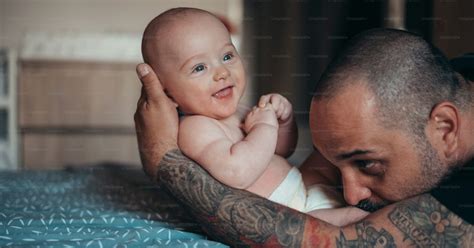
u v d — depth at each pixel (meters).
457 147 0.95
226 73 1.05
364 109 0.94
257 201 0.96
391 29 1.03
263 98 1.14
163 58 1.06
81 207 1.35
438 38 1.61
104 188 1.62
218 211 0.96
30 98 3.17
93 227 1.10
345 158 0.98
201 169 1.01
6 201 1.42
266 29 3.36
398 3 2.08
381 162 0.96
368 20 2.83
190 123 1.04
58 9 3.68
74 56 3.18
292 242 0.92
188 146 1.02
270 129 1.04
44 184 1.71
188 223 1.14
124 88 3.21
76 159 3.21
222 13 3.66
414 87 0.94
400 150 0.94
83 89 3.19
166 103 1.04
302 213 0.96
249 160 0.99
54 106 3.19
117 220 1.14
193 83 1.05
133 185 1.66
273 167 1.09
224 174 0.98
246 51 3.32
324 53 3.28
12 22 3.63
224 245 0.98
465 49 1.53
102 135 3.22
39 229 1.07
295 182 1.09
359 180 0.99
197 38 1.05
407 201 0.94
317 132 1.00
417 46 0.98
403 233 0.92
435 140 0.95
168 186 1.02
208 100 1.05
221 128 1.05
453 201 0.93
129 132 3.22
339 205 1.08
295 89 3.29
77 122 3.20
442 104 0.94
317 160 1.14
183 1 3.70
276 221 0.93
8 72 3.19
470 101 0.97
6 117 3.24
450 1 1.58
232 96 1.07
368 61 0.97
